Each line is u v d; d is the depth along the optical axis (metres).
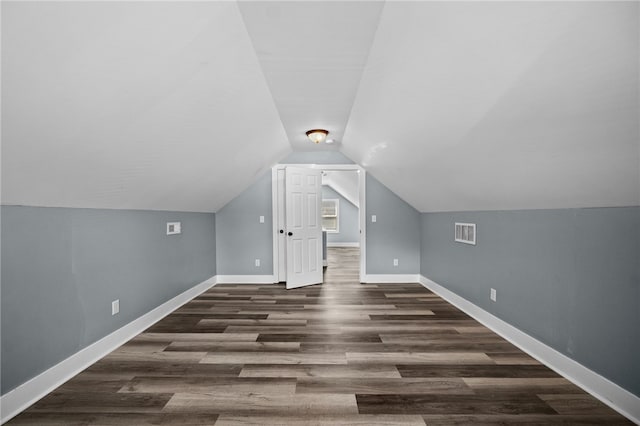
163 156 2.29
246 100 2.30
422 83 1.79
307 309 3.51
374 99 2.36
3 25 0.94
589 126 1.36
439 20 1.29
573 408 1.71
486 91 1.53
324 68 2.00
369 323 3.05
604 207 1.78
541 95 1.36
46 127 1.38
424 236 4.70
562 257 2.08
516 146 1.80
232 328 2.93
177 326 2.98
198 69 1.64
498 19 1.13
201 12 1.29
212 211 4.73
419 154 2.84
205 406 1.74
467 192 2.90
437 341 2.61
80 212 2.19
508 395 1.84
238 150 3.20
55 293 1.97
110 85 1.38
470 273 3.32
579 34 1.03
